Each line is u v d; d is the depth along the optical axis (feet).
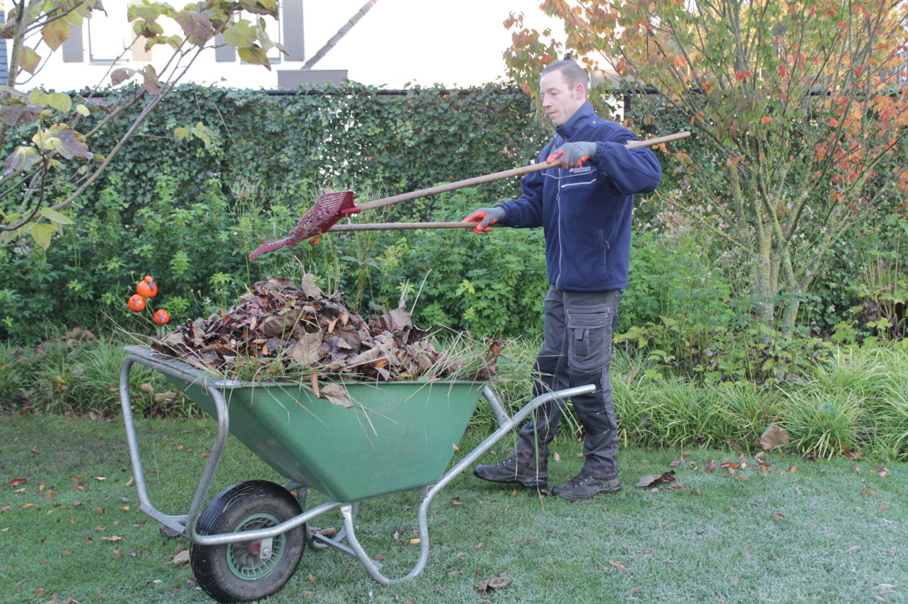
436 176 23.04
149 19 9.11
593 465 10.99
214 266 18.51
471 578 8.44
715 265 19.04
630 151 9.14
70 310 18.81
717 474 11.86
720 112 16.24
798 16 15.87
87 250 19.20
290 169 23.08
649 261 18.10
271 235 18.80
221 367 7.29
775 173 18.06
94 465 12.25
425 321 18.42
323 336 7.89
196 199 22.70
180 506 10.60
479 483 11.57
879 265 19.94
